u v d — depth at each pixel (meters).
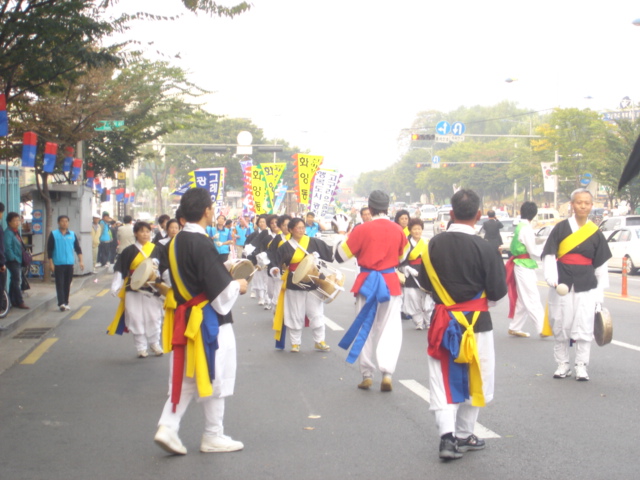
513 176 68.06
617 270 25.50
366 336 7.62
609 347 10.10
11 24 10.76
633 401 7.19
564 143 45.25
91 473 5.34
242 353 10.05
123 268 9.69
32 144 14.14
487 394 5.52
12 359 9.78
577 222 7.97
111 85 21.50
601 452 5.66
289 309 10.06
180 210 5.71
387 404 7.20
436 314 5.44
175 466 5.45
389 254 7.73
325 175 17.80
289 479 5.15
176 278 5.42
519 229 10.93
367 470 5.31
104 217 27.05
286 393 7.68
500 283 5.39
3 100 11.60
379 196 7.80
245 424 6.54
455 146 84.12
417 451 5.73
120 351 10.43
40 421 6.78
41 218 20.86
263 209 20.92
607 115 51.75
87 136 19.62
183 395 5.58
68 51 11.35
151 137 26.19
